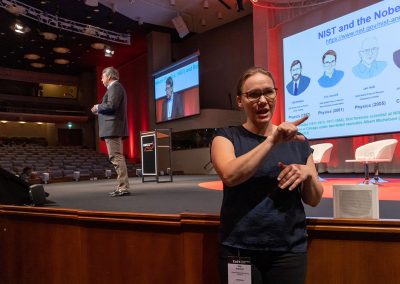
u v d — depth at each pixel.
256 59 8.96
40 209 2.54
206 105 13.15
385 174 6.63
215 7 10.99
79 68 17.34
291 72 8.02
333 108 7.18
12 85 18.05
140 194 4.00
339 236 1.71
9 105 17.38
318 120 7.46
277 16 8.50
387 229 1.61
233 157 1.33
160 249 2.08
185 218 1.97
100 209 2.86
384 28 6.34
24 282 2.69
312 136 7.56
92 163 13.79
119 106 3.79
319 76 7.43
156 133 6.23
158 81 12.88
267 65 8.63
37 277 2.61
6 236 2.81
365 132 6.64
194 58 11.27
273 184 1.36
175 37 13.70
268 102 1.37
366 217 1.66
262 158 1.23
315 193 1.40
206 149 11.61
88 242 2.32
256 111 1.38
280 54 8.59
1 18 10.62
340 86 7.05
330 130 7.23
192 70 11.37
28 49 13.99
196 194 3.86
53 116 17.56
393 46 6.22
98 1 10.02
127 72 16.23
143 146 6.43
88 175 11.17
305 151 1.46
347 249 1.70
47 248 2.54
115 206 3.02
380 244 1.66
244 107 1.41
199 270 1.97
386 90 6.33
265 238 1.32
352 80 6.85
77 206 3.10
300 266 1.34
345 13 7.14
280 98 8.48
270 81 1.38
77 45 13.53
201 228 1.95
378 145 4.63
